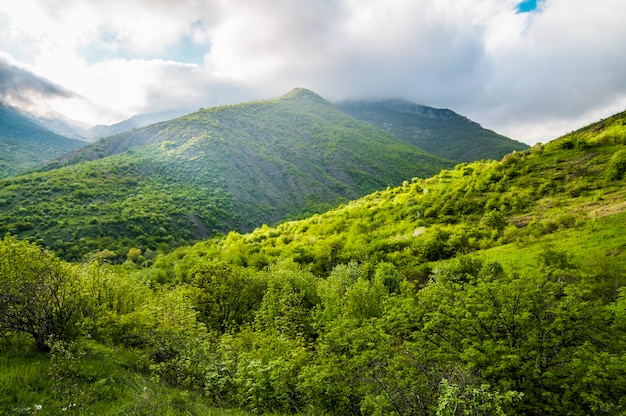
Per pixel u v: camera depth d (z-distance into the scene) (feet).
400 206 250.78
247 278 94.89
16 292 30.53
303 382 31.22
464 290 37.45
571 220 131.75
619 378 24.70
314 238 233.96
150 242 352.28
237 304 86.33
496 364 28.43
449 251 153.99
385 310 42.14
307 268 169.68
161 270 178.50
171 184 620.49
